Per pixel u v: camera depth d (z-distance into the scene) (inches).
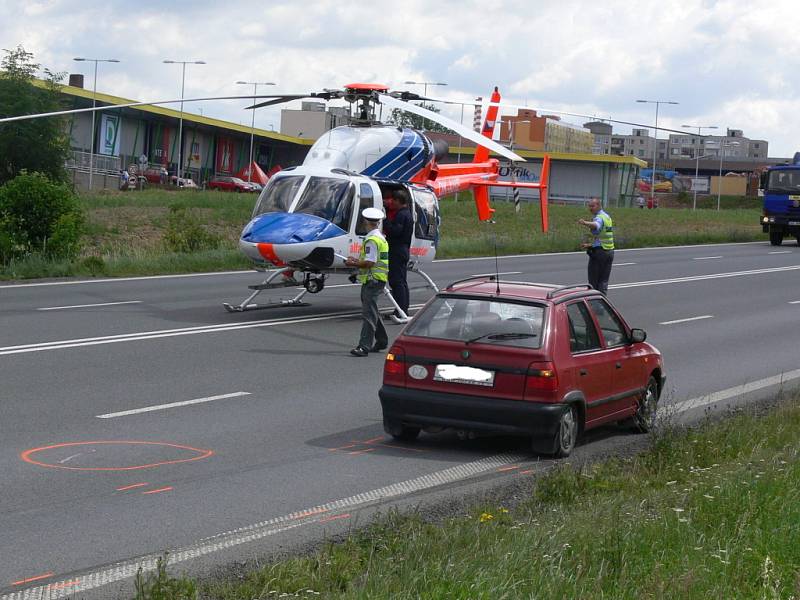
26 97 2253.9
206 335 766.5
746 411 538.6
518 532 297.1
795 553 292.4
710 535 308.0
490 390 434.3
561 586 251.8
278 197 858.1
